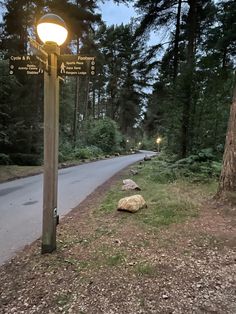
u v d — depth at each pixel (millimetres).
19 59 3551
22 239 4461
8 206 6676
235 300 2598
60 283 2953
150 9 13484
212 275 3057
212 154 9930
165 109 11812
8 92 14555
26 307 2559
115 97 40062
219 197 5680
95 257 3529
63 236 4328
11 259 3680
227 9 12812
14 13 15102
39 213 6012
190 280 2957
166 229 4445
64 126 24188
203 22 15156
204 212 5230
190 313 2412
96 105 43469
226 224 4590
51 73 3555
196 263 3334
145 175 10344
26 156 15695
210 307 2492
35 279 3064
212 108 10766
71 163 17562
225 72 10891
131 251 3676
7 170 12727
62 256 3598
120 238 4133
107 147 30312
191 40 12508
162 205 5637
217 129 10859
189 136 11148
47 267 3324
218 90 10664
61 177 11562
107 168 15172
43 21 3379
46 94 3598
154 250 3699
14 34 15688
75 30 17094
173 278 2998
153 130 27078
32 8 15203
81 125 29109
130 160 21859
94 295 2711
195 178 8391
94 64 3588
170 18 14031
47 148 3625
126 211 5395
